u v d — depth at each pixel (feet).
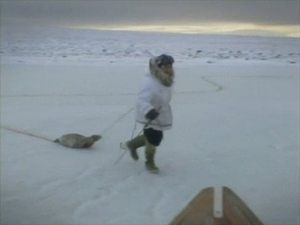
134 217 14.99
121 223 14.58
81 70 45.47
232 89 36.81
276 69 48.91
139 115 18.03
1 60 51.72
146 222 14.66
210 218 9.20
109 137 23.27
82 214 15.14
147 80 17.94
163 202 16.12
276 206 15.94
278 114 28.78
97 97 33.14
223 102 31.96
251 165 19.83
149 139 18.28
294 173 18.98
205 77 42.42
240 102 32.07
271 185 17.74
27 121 26.32
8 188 16.99
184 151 21.43
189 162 20.02
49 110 29.12
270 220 14.92
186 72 45.32
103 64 50.14
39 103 31.17
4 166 19.19
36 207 15.56
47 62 51.08
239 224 9.20
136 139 18.89
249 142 22.97
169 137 23.47
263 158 20.72
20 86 37.19
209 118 27.35
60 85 37.70
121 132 24.17
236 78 42.27
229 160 20.38
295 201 16.35
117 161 19.86
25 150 21.21
